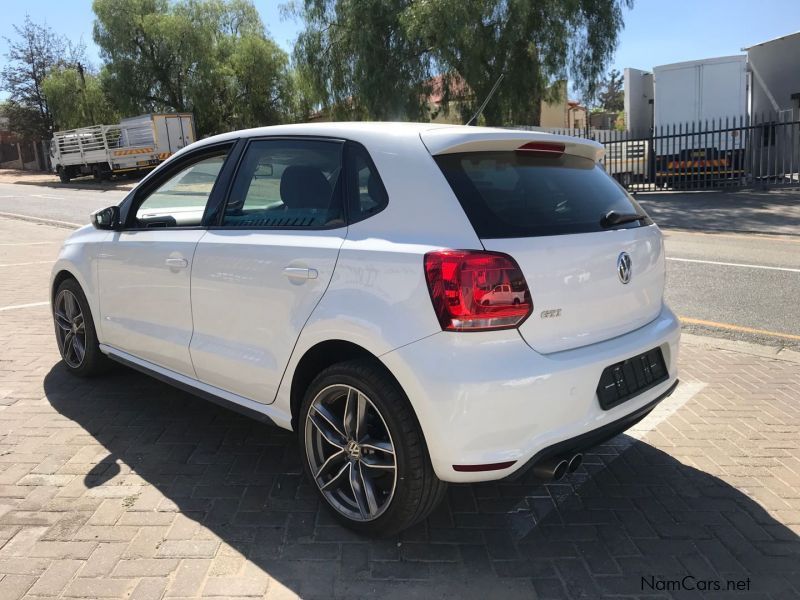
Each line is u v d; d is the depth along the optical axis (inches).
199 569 106.7
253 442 154.5
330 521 121.5
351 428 115.6
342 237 115.9
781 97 856.3
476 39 805.9
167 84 1542.8
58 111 1625.2
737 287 313.4
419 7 799.1
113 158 1259.8
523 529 120.4
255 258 126.7
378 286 107.2
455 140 111.8
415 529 120.0
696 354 217.8
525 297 102.0
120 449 149.4
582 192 123.5
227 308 133.3
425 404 100.8
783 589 104.2
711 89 757.9
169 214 157.1
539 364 102.2
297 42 941.8
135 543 113.3
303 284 117.6
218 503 127.1
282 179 131.0
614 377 114.3
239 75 1547.7
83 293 181.8
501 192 111.3
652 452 150.4
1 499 126.7
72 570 105.7
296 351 119.4
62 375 196.2
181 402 177.6
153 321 154.9
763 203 642.8
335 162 123.3
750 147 764.6
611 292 116.3
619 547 115.0
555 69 853.8
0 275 347.3
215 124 1581.0
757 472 140.5
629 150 823.7
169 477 136.9
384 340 104.2
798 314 264.7
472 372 98.7
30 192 1145.4
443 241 104.2
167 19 1470.2
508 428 100.7
